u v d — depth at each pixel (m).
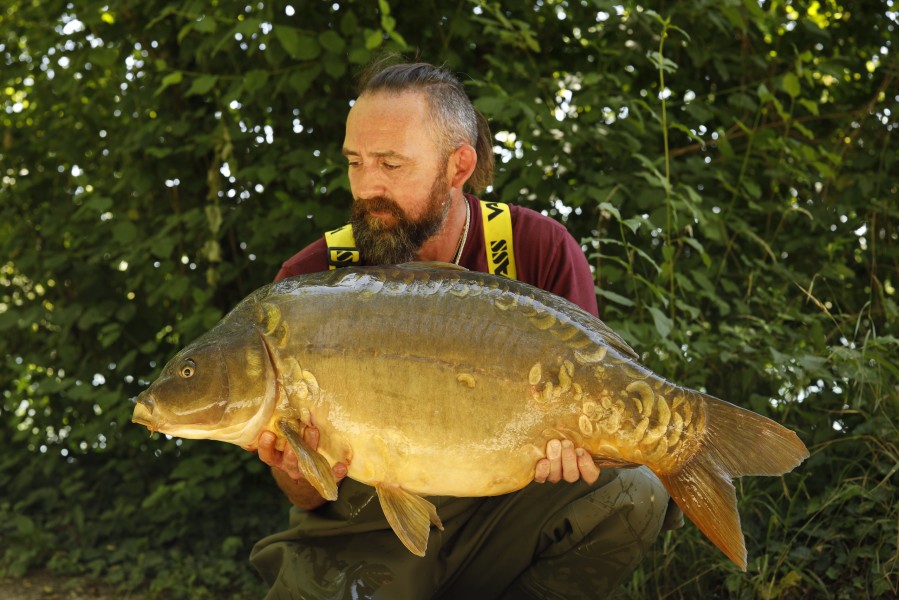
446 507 2.68
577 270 2.76
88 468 5.07
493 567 2.78
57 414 5.24
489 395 2.14
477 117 2.82
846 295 4.48
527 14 4.60
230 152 4.67
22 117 5.49
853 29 4.94
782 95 4.79
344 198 4.69
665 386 2.16
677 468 2.17
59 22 5.24
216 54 4.88
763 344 3.98
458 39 4.70
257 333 2.19
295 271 2.75
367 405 2.15
